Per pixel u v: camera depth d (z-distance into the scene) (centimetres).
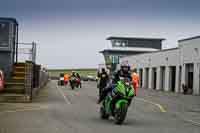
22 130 1164
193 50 4722
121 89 1341
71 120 1433
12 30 2480
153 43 9488
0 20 2472
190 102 2802
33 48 2700
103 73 2353
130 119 1533
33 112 1678
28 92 2234
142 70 6794
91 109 1873
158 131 1219
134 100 2667
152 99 2917
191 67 4859
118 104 1351
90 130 1199
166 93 4484
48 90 3706
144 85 6612
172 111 1953
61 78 5172
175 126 1355
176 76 5234
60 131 1159
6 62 2455
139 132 1188
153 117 1633
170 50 5497
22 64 2578
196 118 1652
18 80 2383
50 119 1442
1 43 2464
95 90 3903
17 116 1521
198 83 4544
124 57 7888
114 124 1361
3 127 1220
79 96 2877
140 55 6856
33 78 2636
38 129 1188
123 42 9381
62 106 2002
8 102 2136
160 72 5894
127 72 1390
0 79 2141
